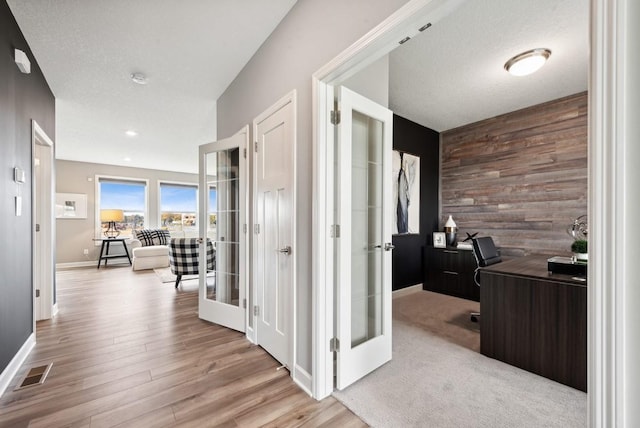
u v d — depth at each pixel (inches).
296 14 74.6
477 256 111.3
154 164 279.4
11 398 66.6
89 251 267.9
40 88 105.9
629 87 25.5
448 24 82.7
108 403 64.7
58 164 255.1
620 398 26.0
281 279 83.0
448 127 176.6
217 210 120.6
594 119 26.8
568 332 73.9
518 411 63.1
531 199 144.3
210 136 189.0
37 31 85.2
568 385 73.4
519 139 148.6
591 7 27.2
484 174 163.0
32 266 94.8
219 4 75.0
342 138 69.6
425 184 175.0
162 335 103.7
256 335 96.3
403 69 107.7
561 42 91.0
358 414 61.6
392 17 46.6
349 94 71.6
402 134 159.8
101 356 87.1
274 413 61.9
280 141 83.0
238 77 111.2
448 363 84.3
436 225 183.3
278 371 79.4
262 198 92.9
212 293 122.6
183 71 109.3
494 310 87.4
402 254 160.2
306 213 71.9
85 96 129.2
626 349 25.9
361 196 81.3
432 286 167.3
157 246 254.2
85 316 123.9
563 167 133.8
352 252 78.7
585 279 74.9
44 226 120.6
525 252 146.1
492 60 101.7
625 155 25.7
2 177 72.6
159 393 68.7
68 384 72.2
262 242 93.1
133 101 135.2
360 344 76.8
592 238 27.1
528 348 80.4
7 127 75.7
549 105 138.0
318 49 66.4
